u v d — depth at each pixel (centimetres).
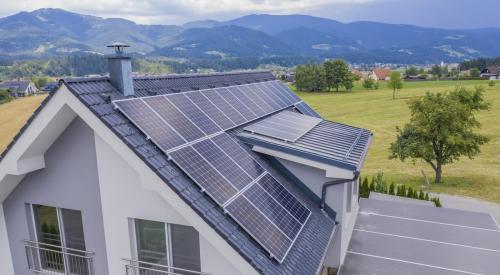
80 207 1149
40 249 1238
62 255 1227
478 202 2955
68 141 1103
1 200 1220
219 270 987
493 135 5753
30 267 1258
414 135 3450
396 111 8950
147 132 999
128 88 1144
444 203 2936
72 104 952
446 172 3975
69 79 976
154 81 1513
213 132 1289
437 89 13150
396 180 3766
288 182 1355
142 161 902
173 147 1024
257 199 1075
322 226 1234
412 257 1499
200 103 1452
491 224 1834
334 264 1398
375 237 1686
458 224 1833
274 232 984
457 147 3341
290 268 916
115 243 1102
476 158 4556
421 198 2694
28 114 6944
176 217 1010
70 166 1125
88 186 1122
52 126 1023
